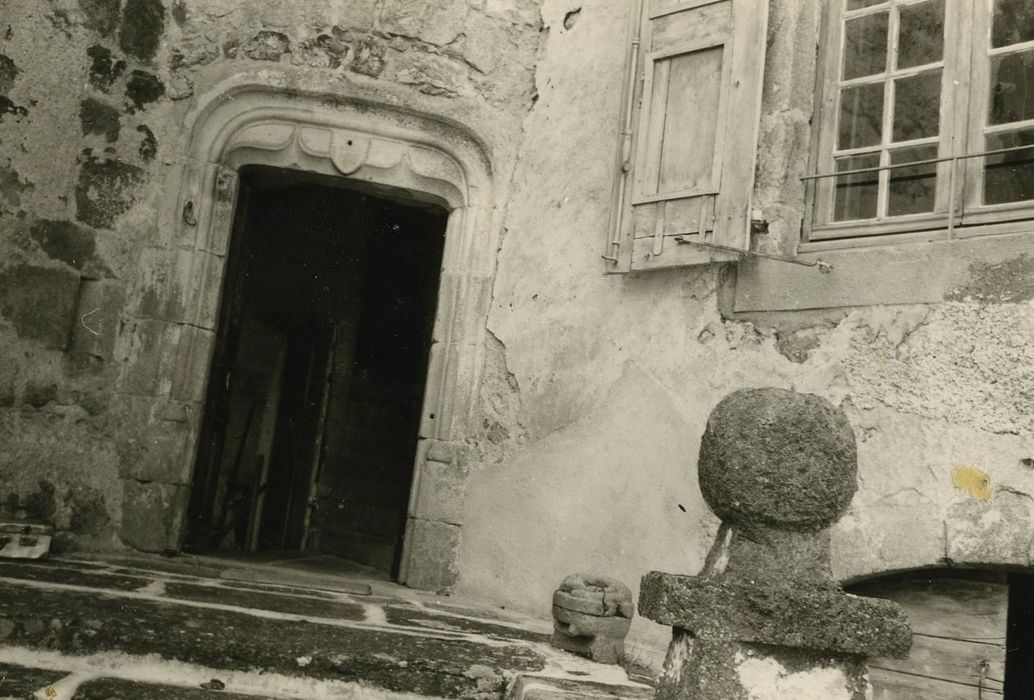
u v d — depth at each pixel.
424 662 3.57
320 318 8.96
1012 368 4.11
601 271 5.87
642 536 5.26
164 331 6.18
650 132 5.56
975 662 4.19
